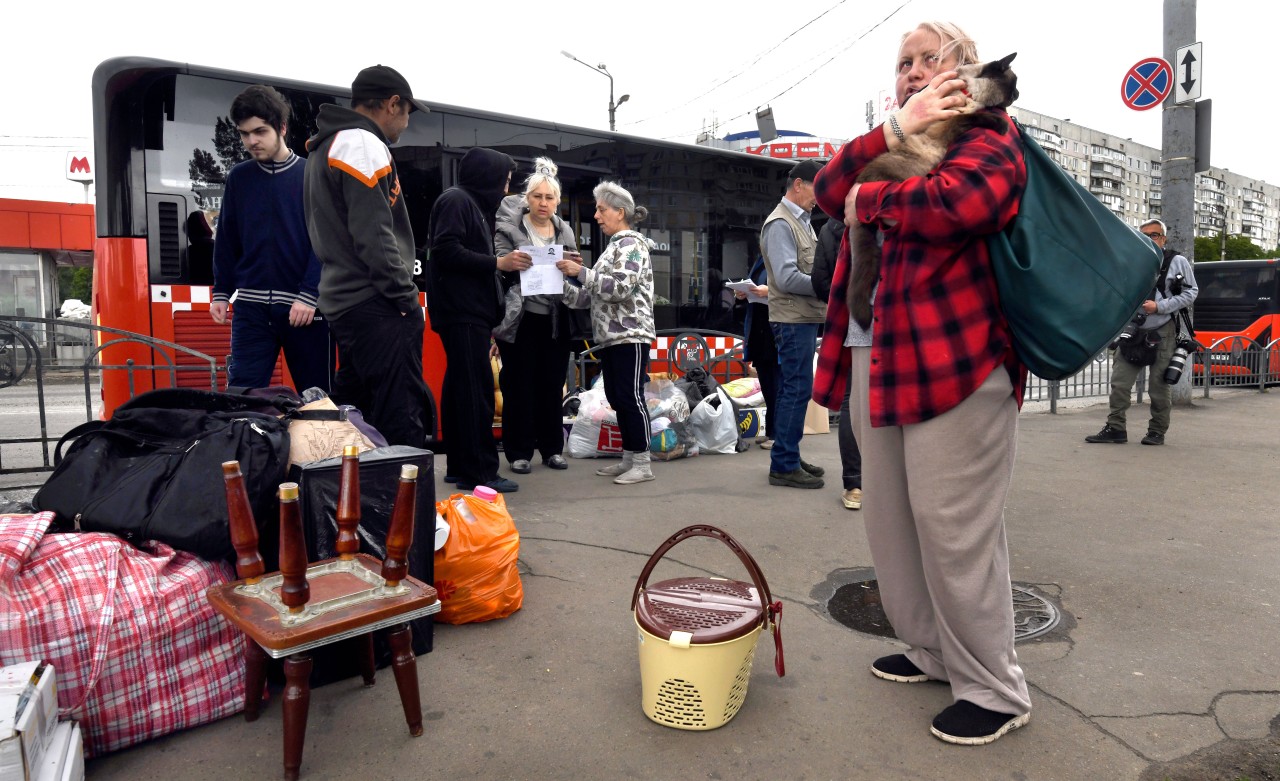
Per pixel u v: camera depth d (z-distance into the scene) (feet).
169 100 17.93
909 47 7.51
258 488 7.97
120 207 17.67
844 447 15.28
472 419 15.56
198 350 18.24
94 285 18.28
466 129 21.67
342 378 12.77
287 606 6.54
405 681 7.35
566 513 14.76
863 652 9.26
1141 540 13.73
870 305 7.69
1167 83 31.63
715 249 27.73
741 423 22.18
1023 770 6.97
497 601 9.86
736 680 7.58
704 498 15.97
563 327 17.71
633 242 16.52
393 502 8.68
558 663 8.93
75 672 6.75
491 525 10.07
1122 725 7.70
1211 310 57.62
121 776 6.82
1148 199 521.65
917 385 7.07
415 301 11.54
